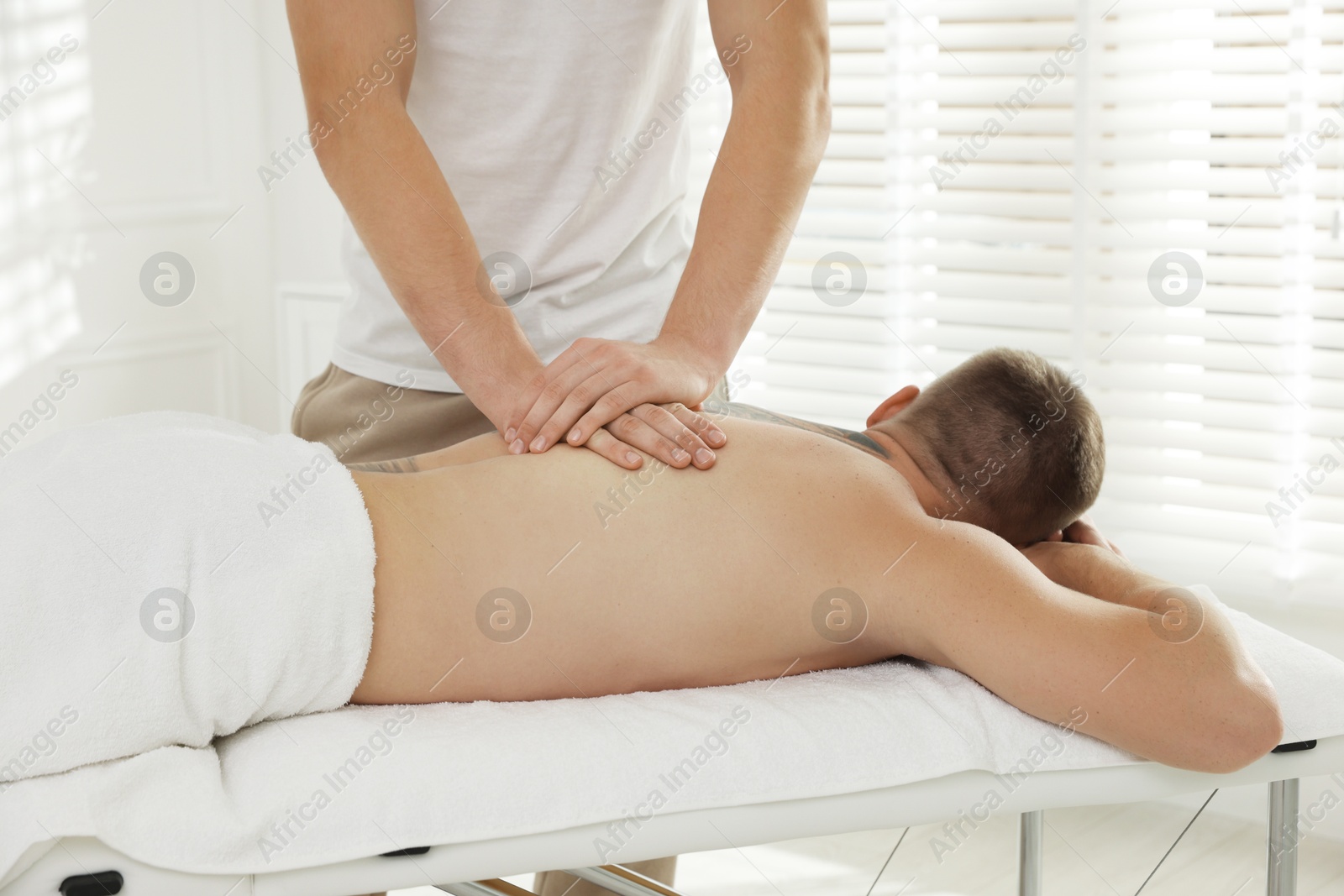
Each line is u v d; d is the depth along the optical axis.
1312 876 1.77
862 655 1.09
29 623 0.85
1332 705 1.03
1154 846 1.88
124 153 2.57
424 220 1.17
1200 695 0.94
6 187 2.35
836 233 2.34
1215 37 1.93
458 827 0.88
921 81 2.23
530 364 1.16
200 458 0.94
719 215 1.25
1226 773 0.97
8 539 0.87
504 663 1.01
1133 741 0.96
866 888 1.77
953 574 1.00
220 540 0.91
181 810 0.84
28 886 0.82
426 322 1.18
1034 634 0.97
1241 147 1.96
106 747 0.85
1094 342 2.12
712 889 1.77
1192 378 2.03
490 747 0.92
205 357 2.78
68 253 2.48
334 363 1.52
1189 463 2.04
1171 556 2.06
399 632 0.98
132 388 2.63
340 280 2.79
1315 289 1.94
